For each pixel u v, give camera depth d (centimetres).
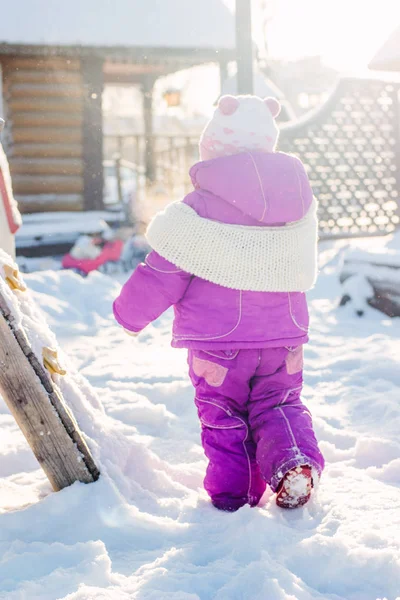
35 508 218
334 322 612
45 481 257
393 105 1352
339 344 519
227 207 236
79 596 163
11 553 192
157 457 263
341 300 661
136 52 1279
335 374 423
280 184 237
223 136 246
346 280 674
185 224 234
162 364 469
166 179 1694
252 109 249
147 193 1535
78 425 245
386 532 197
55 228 1213
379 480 254
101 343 555
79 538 206
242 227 233
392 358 448
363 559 179
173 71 1683
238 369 236
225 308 234
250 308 234
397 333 559
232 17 1362
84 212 1314
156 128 3550
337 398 378
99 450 242
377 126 1345
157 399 384
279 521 211
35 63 1279
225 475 234
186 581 173
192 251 232
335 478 252
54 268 1140
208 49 1302
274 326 236
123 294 241
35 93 1290
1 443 298
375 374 418
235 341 233
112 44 1253
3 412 362
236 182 233
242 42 1098
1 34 1219
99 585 173
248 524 199
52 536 208
